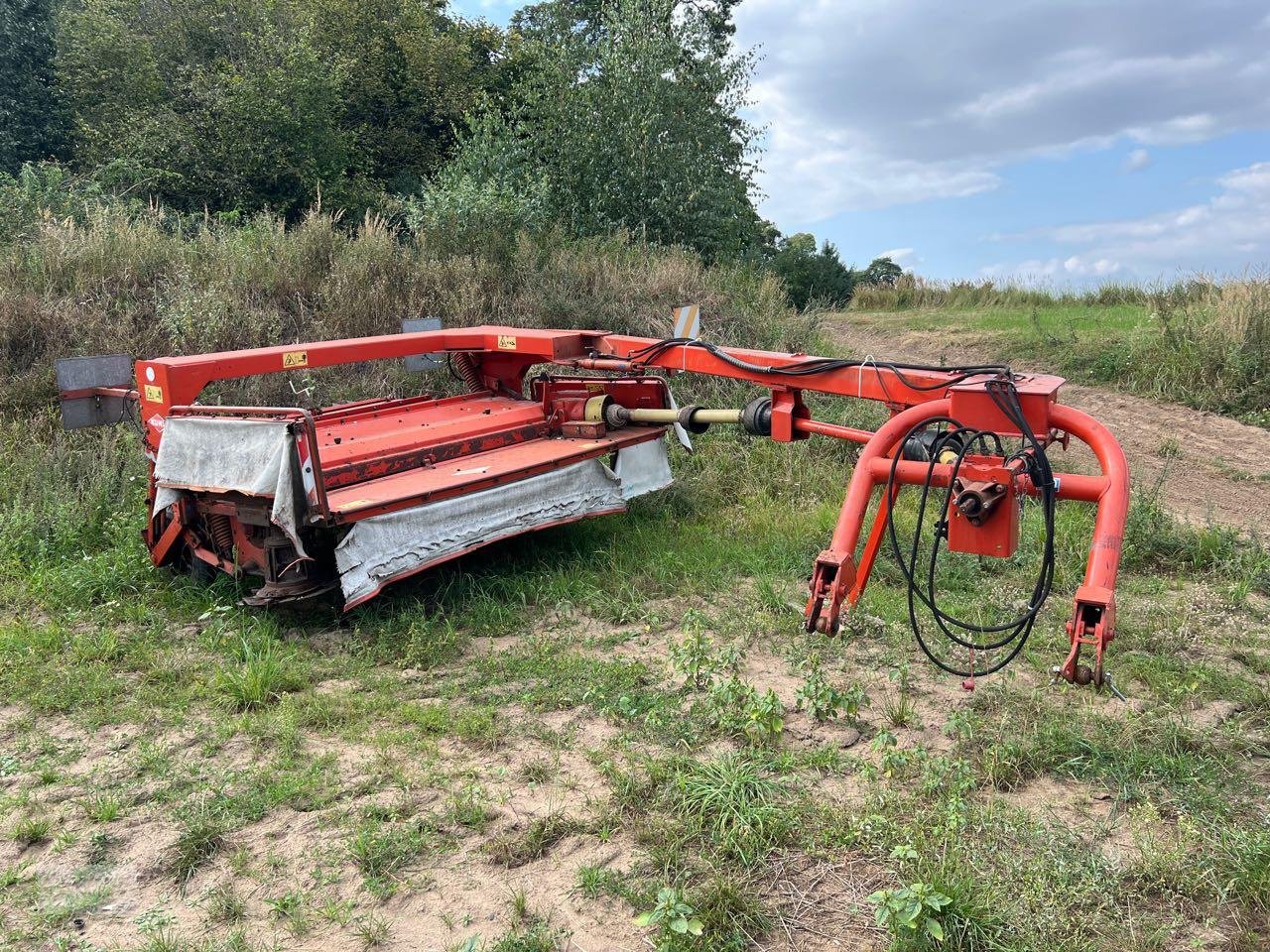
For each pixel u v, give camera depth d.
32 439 8.32
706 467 9.16
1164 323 13.70
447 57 29.14
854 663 5.29
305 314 10.52
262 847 3.66
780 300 13.59
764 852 3.53
